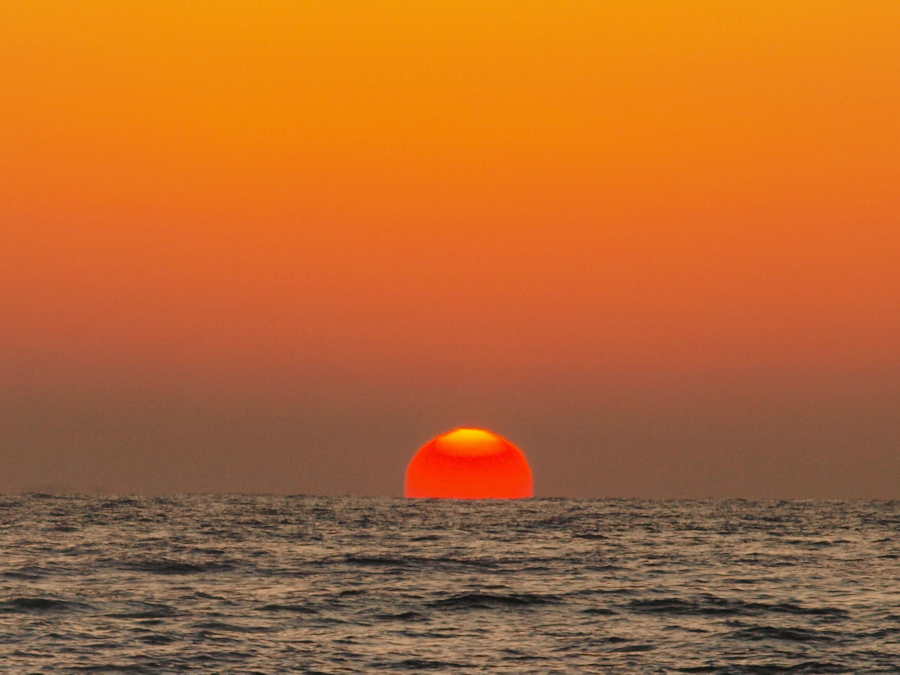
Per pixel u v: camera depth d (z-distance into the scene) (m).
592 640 160.12
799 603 198.12
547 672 138.88
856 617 181.88
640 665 143.62
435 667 140.75
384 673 137.00
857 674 140.00
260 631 162.88
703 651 152.75
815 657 149.25
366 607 188.12
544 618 179.62
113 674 133.50
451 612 184.62
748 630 168.75
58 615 171.75
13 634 155.12
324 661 143.12
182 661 141.12
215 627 165.00
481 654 149.38
